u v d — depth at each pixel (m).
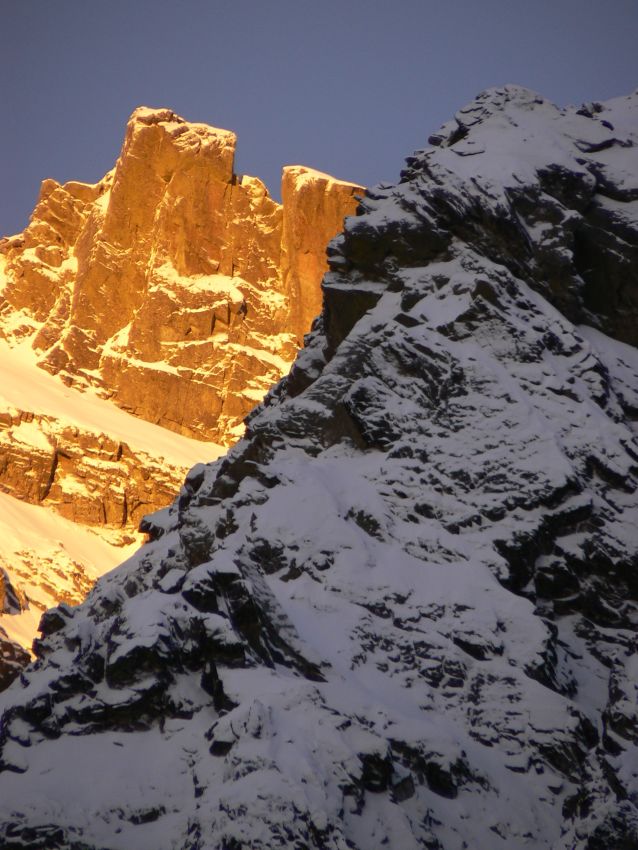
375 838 73.44
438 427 109.50
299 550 97.81
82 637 85.81
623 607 101.06
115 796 76.12
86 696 82.62
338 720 78.06
